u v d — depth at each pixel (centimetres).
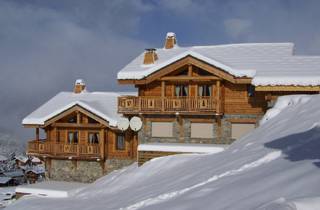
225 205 735
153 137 2447
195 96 2375
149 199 1062
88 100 2920
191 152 2105
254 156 1110
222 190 854
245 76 2178
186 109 2334
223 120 2352
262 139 1370
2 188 4791
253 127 2302
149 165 1869
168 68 2336
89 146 2717
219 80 2294
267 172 865
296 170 780
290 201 519
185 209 814
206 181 1037
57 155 2794
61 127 2869
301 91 2084
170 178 1383
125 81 2423
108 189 1761
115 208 1127
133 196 1260
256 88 2117
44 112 2955
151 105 2392
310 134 1112
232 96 2342
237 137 2325
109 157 2738
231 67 2222
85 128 2812
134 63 2569
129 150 2698
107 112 2717
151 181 1525
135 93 3097
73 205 1452
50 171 2878
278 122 1522
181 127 2405
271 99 2153
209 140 2359
